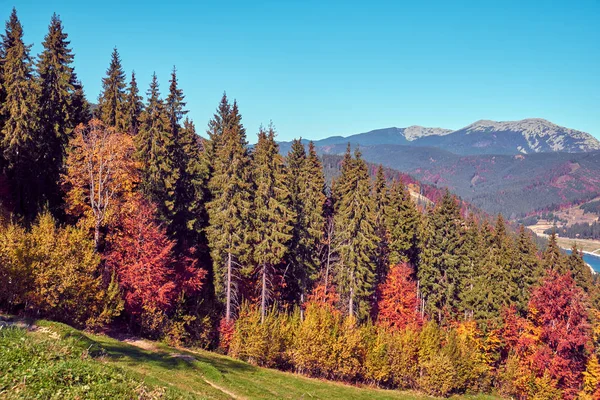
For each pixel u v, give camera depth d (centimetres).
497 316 5409
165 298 3534
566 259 6600
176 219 4266
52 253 2831
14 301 2700
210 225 4478
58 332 2231
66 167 3912
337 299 4916
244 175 4012
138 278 3328
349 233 4544
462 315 5716
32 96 3944
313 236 4959
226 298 4109
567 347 4700
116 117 4734
